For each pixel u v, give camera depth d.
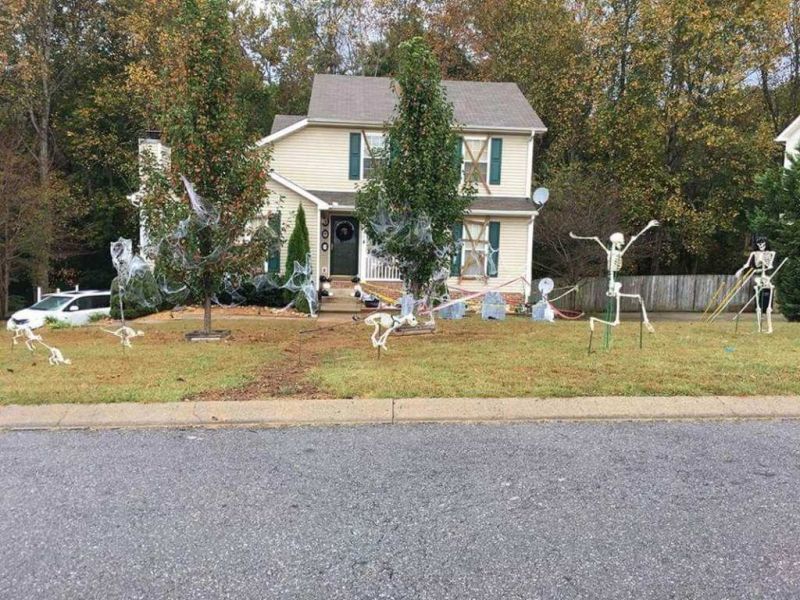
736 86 23.89
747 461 4.60
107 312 16.50
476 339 10.34
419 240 10.64
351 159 19.14
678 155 24.83
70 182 25.86
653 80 23.77
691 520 3.59
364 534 3.45
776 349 8.77
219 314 16.50
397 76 10.63
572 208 20.92
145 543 3.35
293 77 31.25
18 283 25.05
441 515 3.69
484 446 5.00
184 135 10.02
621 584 2.91
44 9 23.69
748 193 23.67
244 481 4.25
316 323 14.32
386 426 5.59
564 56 25.89
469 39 29.88
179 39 11.62
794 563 3.10
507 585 2.91
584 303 23.73
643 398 6.25
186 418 5.77
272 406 6.07
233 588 2.91
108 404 6.14
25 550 3.27
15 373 7.57
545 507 3.79
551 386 6.67
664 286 24.95
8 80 23.28
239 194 10.51
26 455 4.83
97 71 26.06
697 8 22.56
